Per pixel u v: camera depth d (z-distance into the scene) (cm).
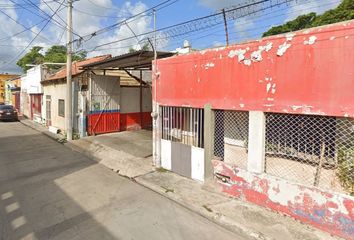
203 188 796
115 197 764
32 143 1577
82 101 1647
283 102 606
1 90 5306
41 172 1002
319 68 547
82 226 598
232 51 709
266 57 633
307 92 566
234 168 724
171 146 954
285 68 600
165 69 937
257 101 657
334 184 573
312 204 571
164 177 903
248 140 686
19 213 661
